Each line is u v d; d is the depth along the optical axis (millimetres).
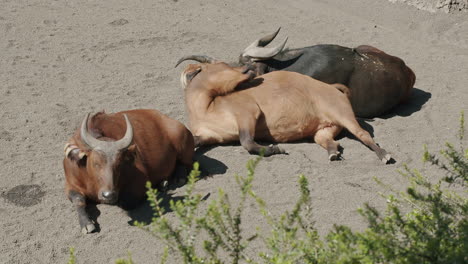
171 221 8094
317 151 9992
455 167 6871
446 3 16562
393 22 16469
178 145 9086
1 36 15016
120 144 7781
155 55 14281
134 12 16859
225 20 16516
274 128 10133
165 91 12453
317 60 11141
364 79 11078
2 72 13195
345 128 10586
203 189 8867
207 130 10086
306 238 6469
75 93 12359
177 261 7344
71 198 8367
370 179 9047
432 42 15328
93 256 7625
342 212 8188
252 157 9742
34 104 11836
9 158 9922
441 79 13008
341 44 15141
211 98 10172
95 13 16719
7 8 16750
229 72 10250
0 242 7918
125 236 7949
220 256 7297
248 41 15211
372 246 5020
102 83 12836
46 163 9789
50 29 15570
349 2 17766
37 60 13867
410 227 5379
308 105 10156
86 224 8055
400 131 10664
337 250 5211
